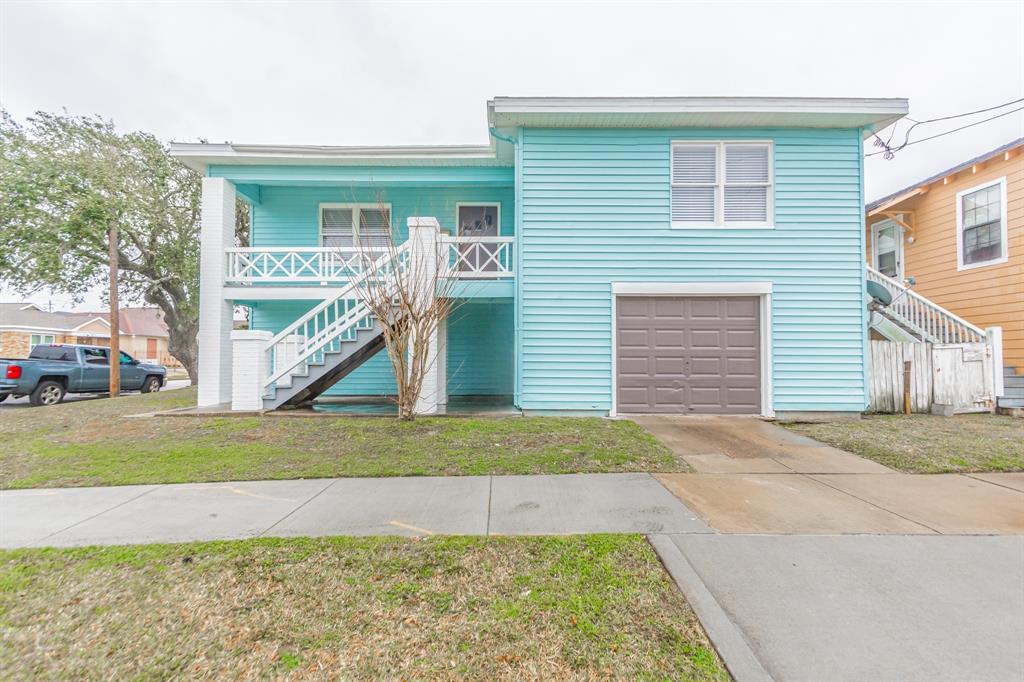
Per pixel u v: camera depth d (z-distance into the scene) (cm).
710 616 247
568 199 859
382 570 298
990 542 334
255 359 835
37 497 437
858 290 846
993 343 866
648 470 513
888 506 405
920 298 989
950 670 209
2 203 1314
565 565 301
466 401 1062
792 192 852
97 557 316
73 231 1430
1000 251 996
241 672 210
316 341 902
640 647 224
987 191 1026
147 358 3994
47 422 806
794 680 202
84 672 211
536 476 493
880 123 835
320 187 1138
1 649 226
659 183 857
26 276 1434
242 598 269
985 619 246
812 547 325
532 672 208
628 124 845
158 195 1762
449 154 980
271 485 470
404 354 794
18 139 1400
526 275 857
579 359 852
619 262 857
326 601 265
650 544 330
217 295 960
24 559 314
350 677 206
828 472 508
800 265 849
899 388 880
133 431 696
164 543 338
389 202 1141
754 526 362
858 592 270
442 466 527
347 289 846
